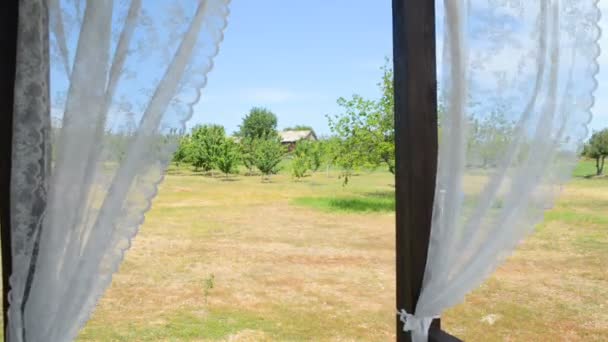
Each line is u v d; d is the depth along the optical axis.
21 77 1.02
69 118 1.00
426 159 1.26
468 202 1.14
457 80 1.14
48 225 1.01
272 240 4.97
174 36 1.00
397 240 1.32
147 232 5.23
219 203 6.84
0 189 1.08
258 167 8.72
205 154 8.30
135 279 3.62
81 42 1.00
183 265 4.03
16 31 1.07
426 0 1.27
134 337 2.56
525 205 1.12
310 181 8.70
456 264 1.17
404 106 1.27
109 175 1.00
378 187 7.80
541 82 1.13
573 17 1.13
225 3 1.02
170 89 1.00
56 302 1.02
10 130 1.07
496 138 1.12
